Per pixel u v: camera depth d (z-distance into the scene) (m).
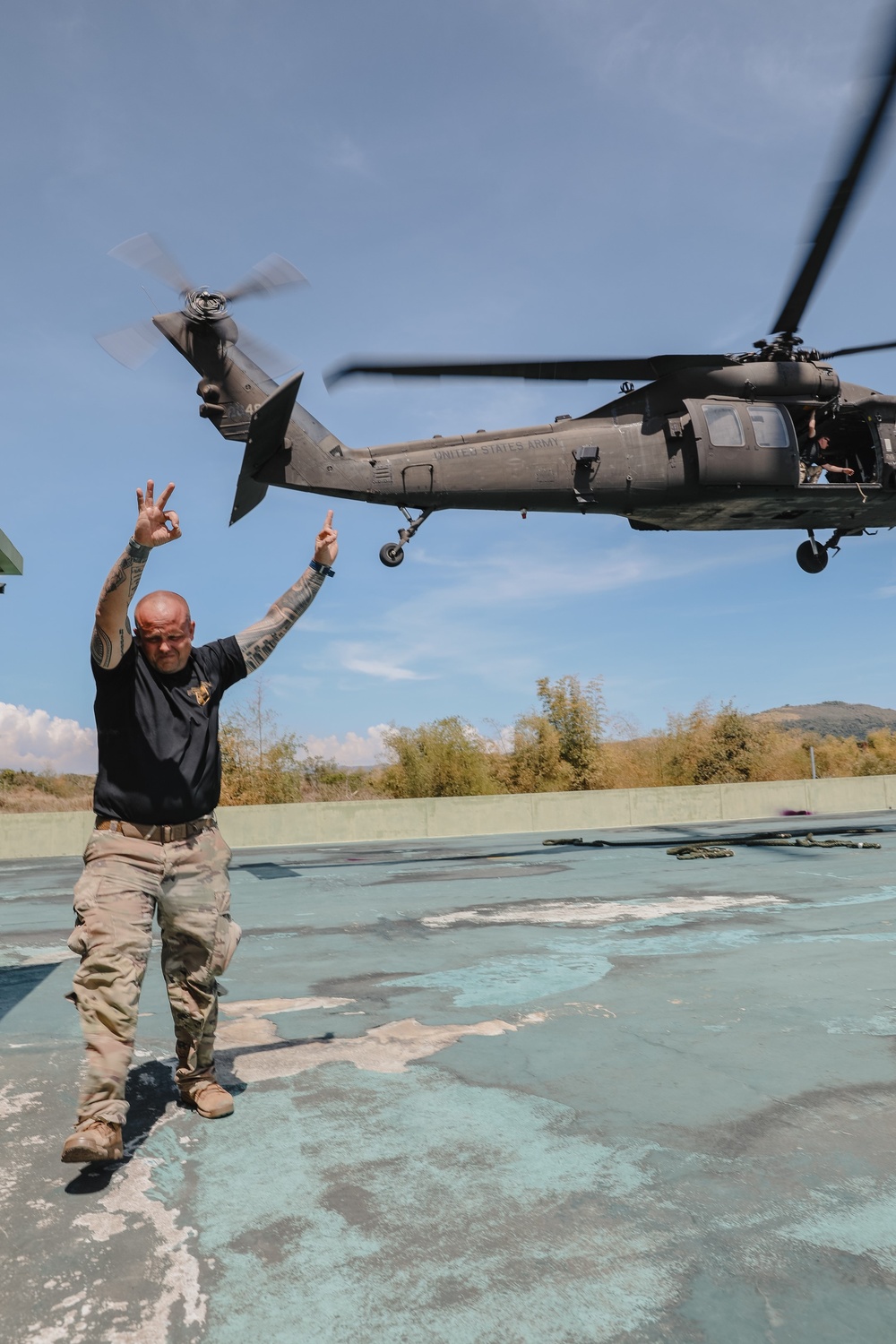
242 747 20.53
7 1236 1.73
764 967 4.02
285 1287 1.54
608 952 4.46
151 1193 1.92
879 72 6.13
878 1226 1.72
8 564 10.54
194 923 2.34
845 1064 2.69
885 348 9.00
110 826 2.27
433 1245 1.68
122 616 2.20
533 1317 1.44
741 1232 1.71
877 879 6.92
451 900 6.73
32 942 5.46
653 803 16.53
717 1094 2.45
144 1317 1.45
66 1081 2.70
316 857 11.28
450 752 20.81
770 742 24.00
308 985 3.96
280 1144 2.17
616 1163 2.03
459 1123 2.29
